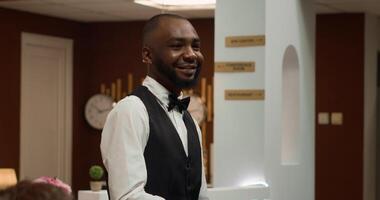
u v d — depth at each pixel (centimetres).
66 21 812
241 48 459
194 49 198
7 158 730
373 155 758
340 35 734
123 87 830
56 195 109
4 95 725
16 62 740
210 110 784
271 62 465
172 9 703
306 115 552
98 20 824
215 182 467
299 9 527
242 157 459
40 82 780
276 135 474
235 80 461
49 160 795
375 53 765
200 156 207
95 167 447
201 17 778
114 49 834
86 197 324
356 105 729
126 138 186
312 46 559
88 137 839
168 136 195
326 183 740
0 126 721
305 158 550
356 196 729
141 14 759
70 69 820
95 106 832
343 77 734
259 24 454
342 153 734
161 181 193
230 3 461
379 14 747
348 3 657
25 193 108
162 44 194
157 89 198
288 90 535
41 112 782
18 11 739
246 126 458
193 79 197
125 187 182
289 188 505
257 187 437
